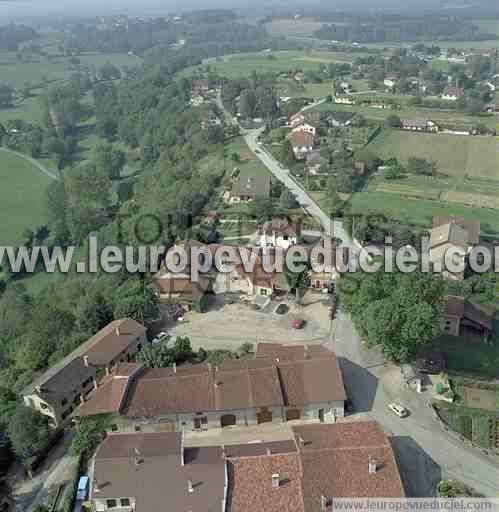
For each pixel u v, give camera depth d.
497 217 180.50
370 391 99.00
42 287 177.88
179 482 73.06
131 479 73.75
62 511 76.19
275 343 111.88
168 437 81.12
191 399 90.62
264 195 190.00
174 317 125.62
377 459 74.94
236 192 192.50
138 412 88.94
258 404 89.69
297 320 120.50
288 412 92.00
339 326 119.81
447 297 122.06
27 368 116.94
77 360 104.12
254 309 127.19
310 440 79.25
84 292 143.50
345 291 114.00
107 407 89.44
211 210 183.62
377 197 197.75
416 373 102.81
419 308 96.06
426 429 89.81
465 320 117.25
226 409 89.50
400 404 95.44
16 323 141.12
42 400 95.06
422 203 192.75
